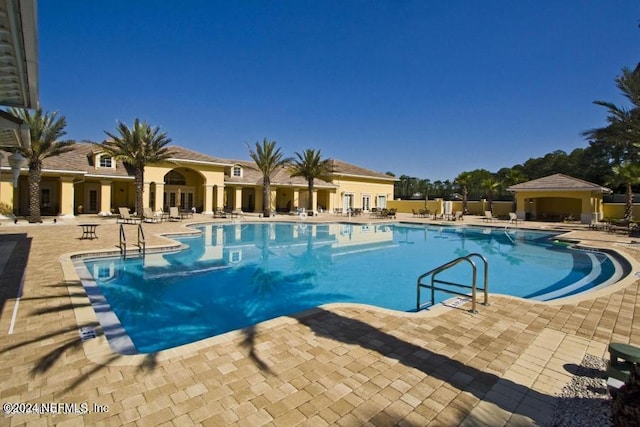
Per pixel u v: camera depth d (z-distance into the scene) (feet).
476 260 48.57
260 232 73.31
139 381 12.34
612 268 39.58
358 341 16.08
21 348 14.74
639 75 29.50
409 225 93.20
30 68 16.42
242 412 10.73
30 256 35.04
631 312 20.57
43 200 91.91
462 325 18.35
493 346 15.80
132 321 24.39
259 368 13.43
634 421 8.16
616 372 11.50
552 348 15.65
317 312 19.81
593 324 18.63
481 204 132.46
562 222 101.09
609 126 52.95
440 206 139.44
